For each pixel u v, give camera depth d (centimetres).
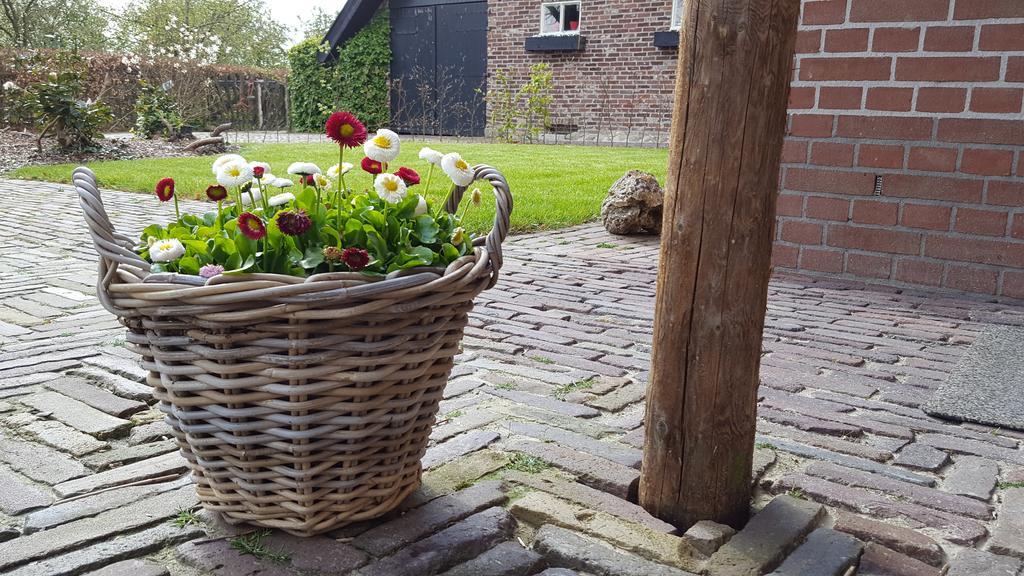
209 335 155
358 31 2080
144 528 181
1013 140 408
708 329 180
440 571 167
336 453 167
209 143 1386
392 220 175
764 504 201
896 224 448
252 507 174
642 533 182
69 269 468
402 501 190
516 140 1766
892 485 207
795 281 465
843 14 444
